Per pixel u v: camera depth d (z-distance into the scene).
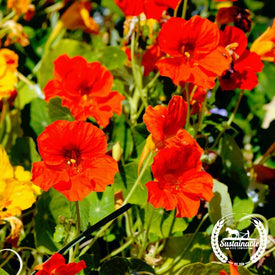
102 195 0.84
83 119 0.84
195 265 0.81
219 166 0.91
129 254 0.89
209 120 0.94
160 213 0.86
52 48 0.94
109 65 0.93
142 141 0.89
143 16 0.91
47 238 0.84
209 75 0.81
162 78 0.93
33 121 0.94
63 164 0.78
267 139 1.00
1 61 0.87
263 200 0.93
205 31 0.80
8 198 0.83
